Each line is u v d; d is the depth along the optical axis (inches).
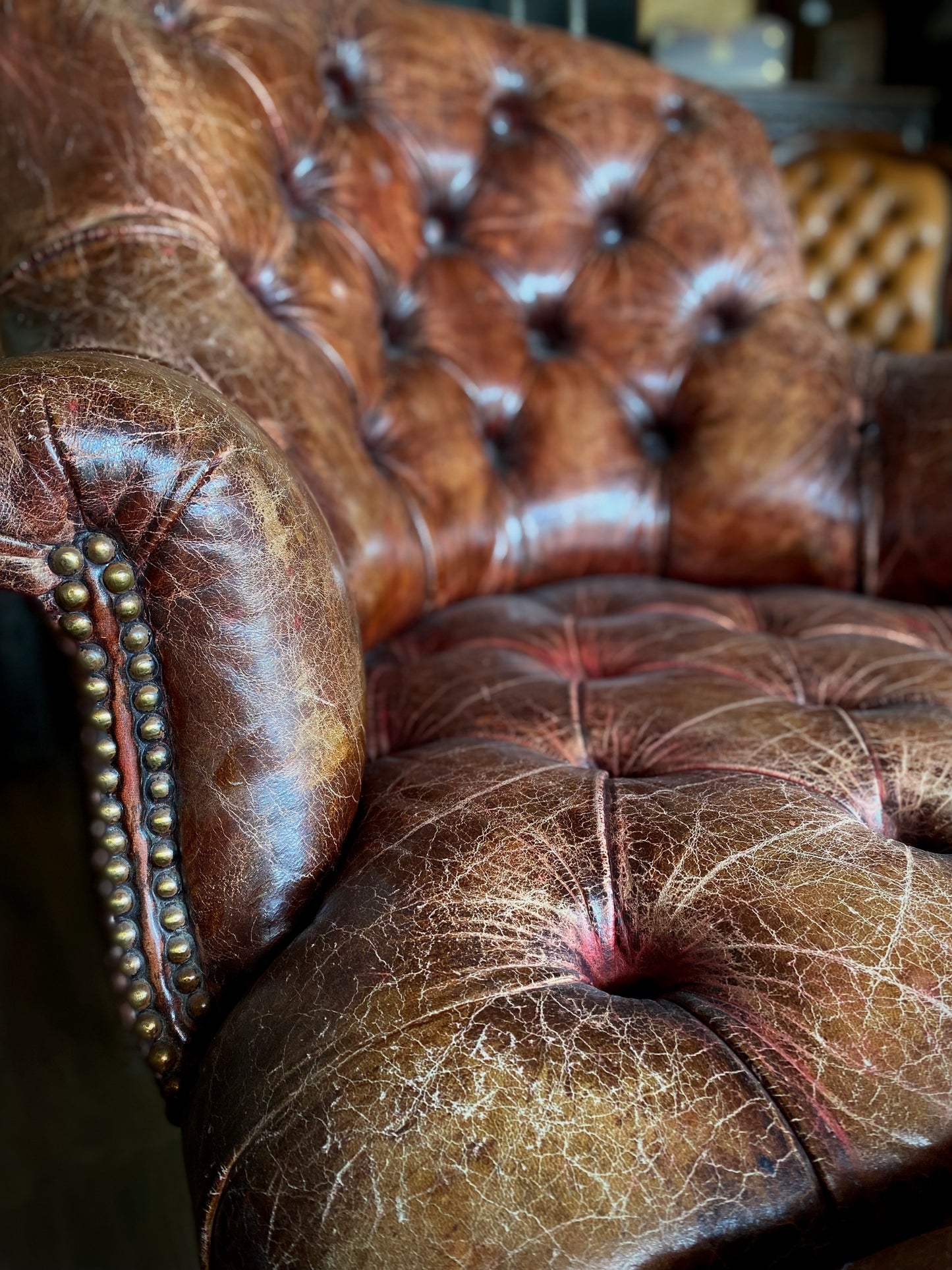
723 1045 15.0
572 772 18.9
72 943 43.7
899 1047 14.7
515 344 32.5
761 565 32.4
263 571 17.0
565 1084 14.3
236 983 17.6
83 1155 31.9
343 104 30.7
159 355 22.4
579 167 33.6
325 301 27.5
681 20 98.2
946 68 96.5
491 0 66.1
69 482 16.4
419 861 17.1
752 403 32.4
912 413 31.8
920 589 31.0
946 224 66.7
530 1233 13.4
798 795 18.3
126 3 24.7
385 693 23.6
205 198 24.5
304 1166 14.2
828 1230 13.9
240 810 17.2
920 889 16.4
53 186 23.3
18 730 58.1
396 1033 15.0
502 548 31.1
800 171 67.4
